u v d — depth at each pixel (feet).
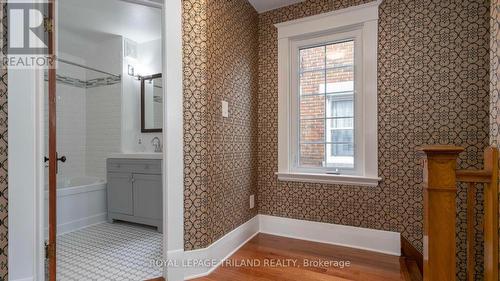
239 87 7.58
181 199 5.81
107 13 9.07
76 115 11.73
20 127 4.52
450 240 3.67
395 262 6.43
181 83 5.85
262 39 8.67
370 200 7.19
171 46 5.72
